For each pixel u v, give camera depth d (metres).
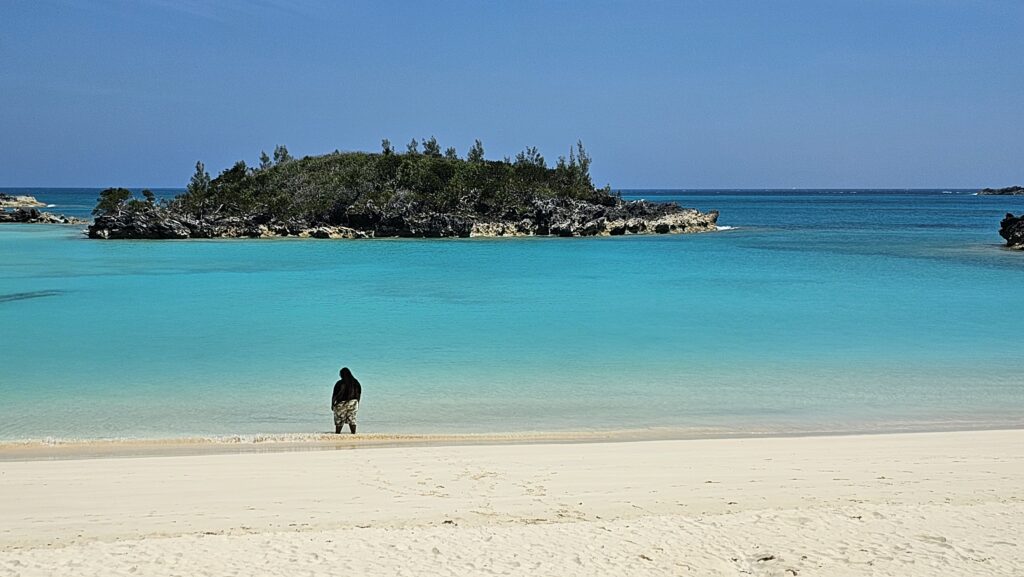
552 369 22.95
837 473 12.88
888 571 8.59
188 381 21.39
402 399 19.55
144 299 38.88
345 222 101.00
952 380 21.61
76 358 24.42
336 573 8.48
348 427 17.06
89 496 11.62
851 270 54.09
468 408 18.69
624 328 30.19
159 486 12.15
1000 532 9.75
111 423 17.27
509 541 9.48
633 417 17.89
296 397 19.73
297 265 59.28
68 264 59.03
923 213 177.00
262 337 28.17
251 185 113.44
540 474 12.85
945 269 54.38
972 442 15.27
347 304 37.22
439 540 9.51
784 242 86.50
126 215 91.44
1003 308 35.50
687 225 108.88
